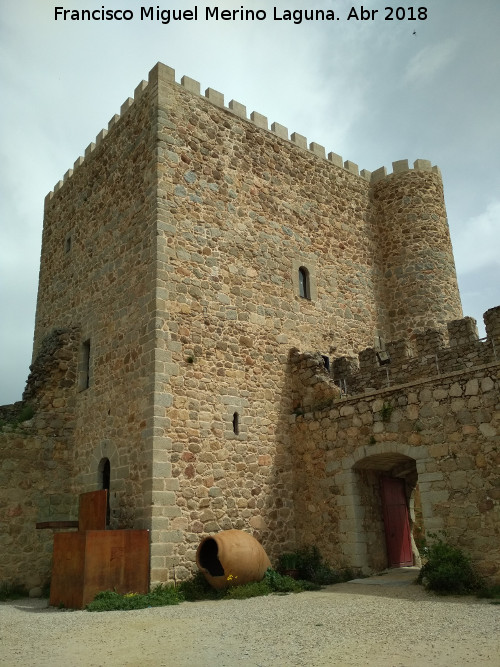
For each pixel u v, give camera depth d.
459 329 13.91
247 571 11.83
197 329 13.97
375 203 21.12
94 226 16.98
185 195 14.73
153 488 12.04
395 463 14.55
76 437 15.56
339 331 17.98
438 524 11.62
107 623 8.75
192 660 6.25
